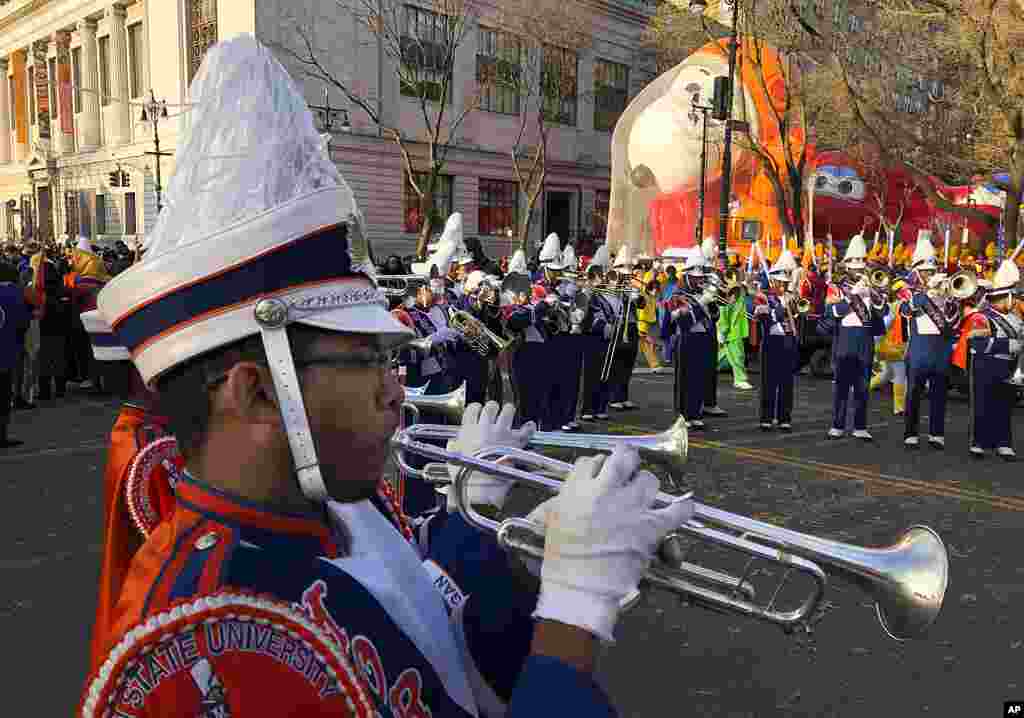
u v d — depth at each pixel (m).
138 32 33.62
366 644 0.94
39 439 8.77
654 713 3.47
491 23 31.64
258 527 0.90
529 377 9.28
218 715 0.76
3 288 8.19
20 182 42.78
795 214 21.75
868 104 17.94
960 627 4.28
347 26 27.44
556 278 10.58
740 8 20.66
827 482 7.25
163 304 0.86
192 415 0.90
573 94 35.75
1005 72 16.05
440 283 7.83
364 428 0.92
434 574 1.31
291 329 0.89
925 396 11.97
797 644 4.07
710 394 10.64
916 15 16.34
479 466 1.33
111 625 0.88
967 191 22.05
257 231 0.85
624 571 0.96
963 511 6.38
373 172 28.58
